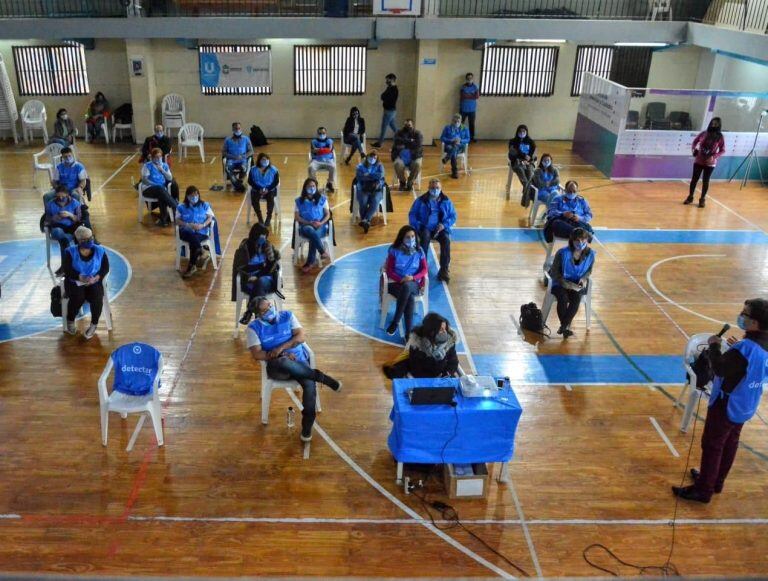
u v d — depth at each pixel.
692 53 17.25
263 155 10.95
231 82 16.70
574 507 5.44
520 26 15.50
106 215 11.65
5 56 16.06
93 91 16.62
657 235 11.38
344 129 14.93
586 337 8.10
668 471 5.88
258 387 6.92
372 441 6.16
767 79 15.14
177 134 17.05
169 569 4.74
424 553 4.95
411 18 15.46
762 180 14.73
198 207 9.27
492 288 9.27
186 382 6.95
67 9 15.99
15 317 8.16
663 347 7.92
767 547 5.10
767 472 5.92
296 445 6.07
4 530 5.03
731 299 9.16
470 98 16.72
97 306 7.60
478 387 5.45
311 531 5.12
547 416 6.58
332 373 7.18
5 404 6.52
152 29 15.12
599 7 16.77
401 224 11.56
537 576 4.77
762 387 5.04
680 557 4.98
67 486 5.49
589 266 7.90
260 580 1.34
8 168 14.20
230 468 5.76
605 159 14.85
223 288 9.05
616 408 6.75
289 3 15.66
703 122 14.27
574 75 17.28
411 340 6.07
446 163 15.25
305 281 9.30
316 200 9.54
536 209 11.62
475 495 5.48
